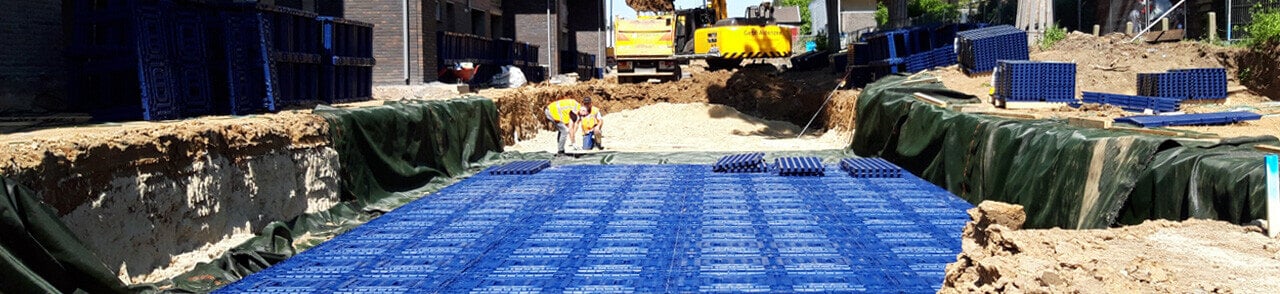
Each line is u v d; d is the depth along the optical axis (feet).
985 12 113.80
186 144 31.12
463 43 87.56
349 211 40.91
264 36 46.16
